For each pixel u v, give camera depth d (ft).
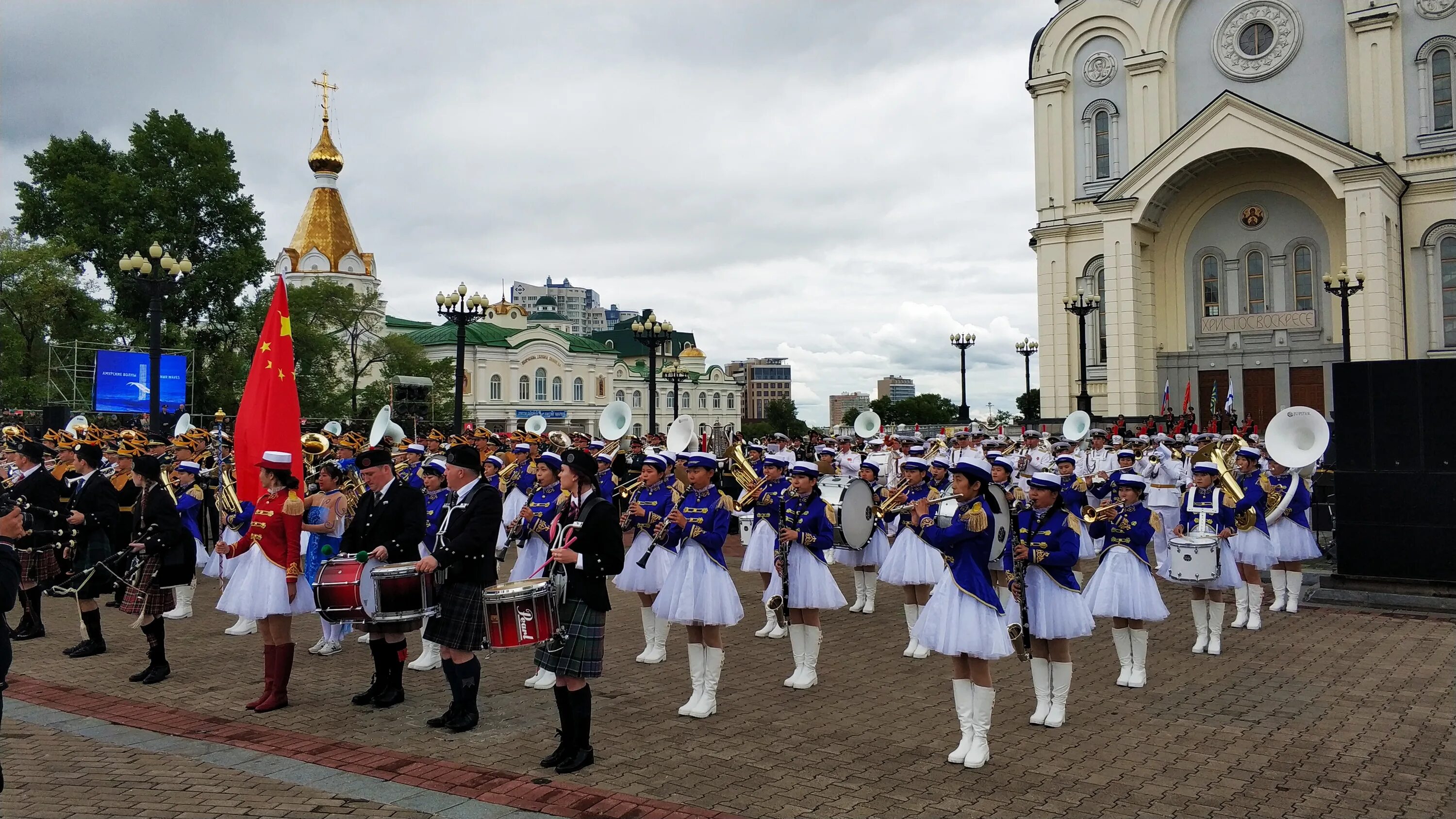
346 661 37.65
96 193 158.92
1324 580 49.93
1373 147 124.88
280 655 30.19
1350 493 49.08
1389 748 26.27
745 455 44.83
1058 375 146.82
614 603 51.37
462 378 91.30
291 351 34.04
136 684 33.32
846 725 28.71
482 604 26.53
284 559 29.91
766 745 26.76
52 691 32.24
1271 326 134.72
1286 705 30.53
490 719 29.22
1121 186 133.69
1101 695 32.12
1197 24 139.13
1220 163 133.28
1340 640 40.11
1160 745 26.66
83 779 23.52
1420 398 47.50
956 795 22.85
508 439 73.77
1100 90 145.59
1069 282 147.02
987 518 25.09
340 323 200.54
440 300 90.02
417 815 21.26
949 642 24.77
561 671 24.38
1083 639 41.73
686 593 28.99
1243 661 36.76
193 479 46.44
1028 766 24.94
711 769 24.63
